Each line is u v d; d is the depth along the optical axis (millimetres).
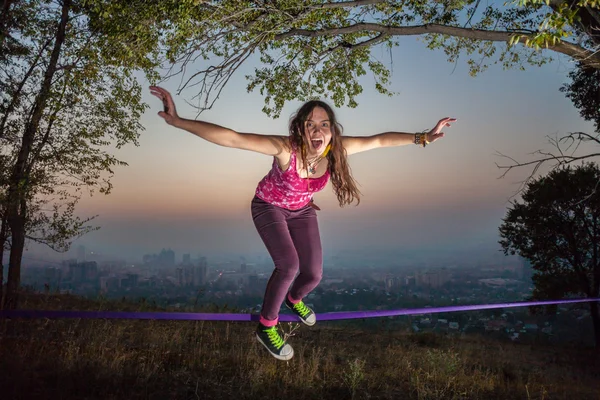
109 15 9250
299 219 3465
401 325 16859
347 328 14641
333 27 10469
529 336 23125
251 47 9469
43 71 10250
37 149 10344
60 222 10508
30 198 10219
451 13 10062
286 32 10141
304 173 3191
